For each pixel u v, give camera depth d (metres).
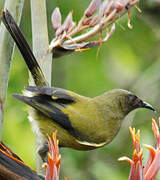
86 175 12.79
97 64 14.39
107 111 9.77
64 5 12.95
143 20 14.93
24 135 12.05
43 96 8.95
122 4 7.16
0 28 6.73
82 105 9.55
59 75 14.05
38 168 8.23
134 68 15.53
